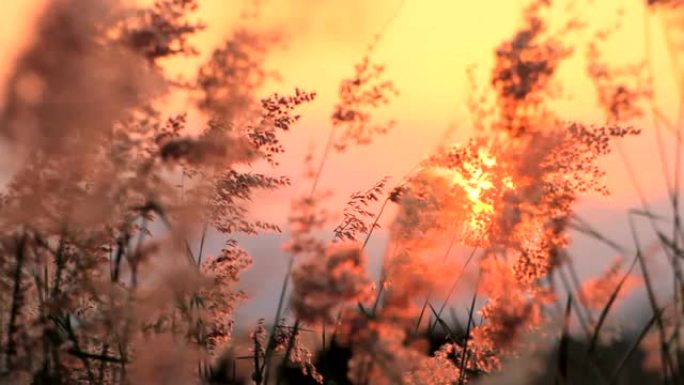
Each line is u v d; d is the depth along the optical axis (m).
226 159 3.91
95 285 4.00
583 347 4.04
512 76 3.76
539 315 3.90
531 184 3.90
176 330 4.03
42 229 3.94
